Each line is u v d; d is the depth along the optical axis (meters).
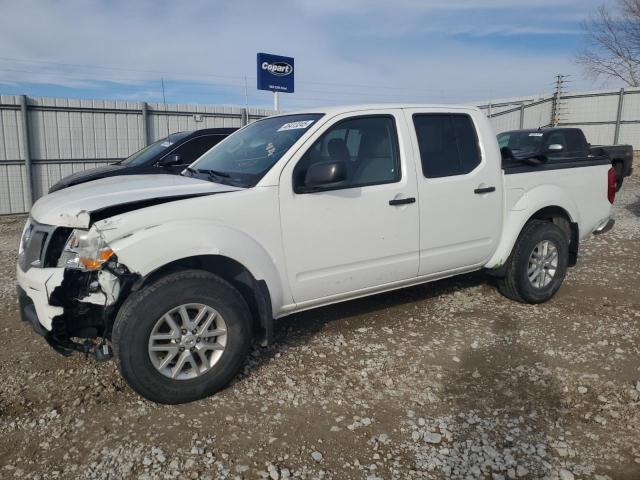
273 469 2.93
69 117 14.11
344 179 3.83
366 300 5.60
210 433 3.28
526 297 5.37
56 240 3.49
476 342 4.57
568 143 12.11
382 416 3.47
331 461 3.02
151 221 3.45
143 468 2.96
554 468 2.96
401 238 4.49
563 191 5.54
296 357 4.29
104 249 3.32
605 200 6.00
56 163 14.13
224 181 4.07
